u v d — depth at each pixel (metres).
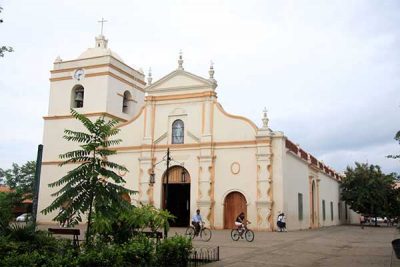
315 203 39.31
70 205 10.86
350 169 48.53
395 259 14.52
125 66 38.66
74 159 11.38
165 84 33.78
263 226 28.70
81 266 9.10
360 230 34.81
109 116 35.81
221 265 12.71
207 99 32.09
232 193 30.36
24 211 34.16
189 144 31.97
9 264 8.23
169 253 11.71
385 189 45.50
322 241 21.61
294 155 32.34
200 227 22.95
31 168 48.19
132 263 10.51
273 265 12.92
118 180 11.21
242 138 30.64
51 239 11.27
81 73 37.06
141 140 33.84
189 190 33.03
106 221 11.38
